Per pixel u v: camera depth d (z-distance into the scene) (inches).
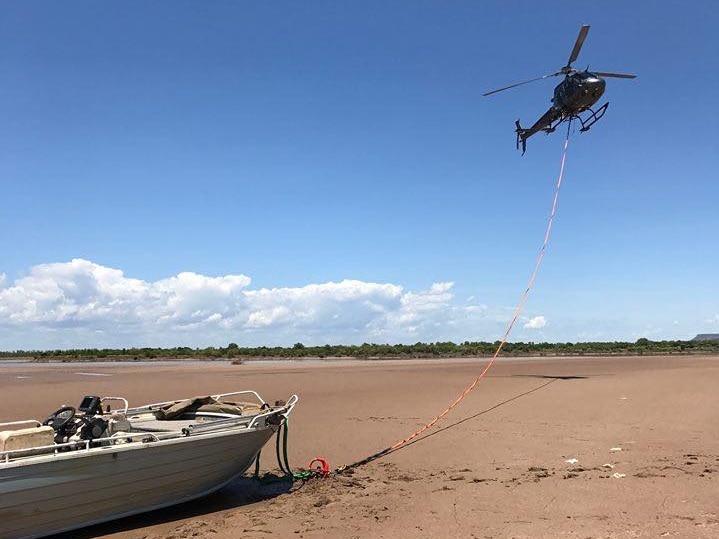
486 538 304.5
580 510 344.2
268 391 1003.3
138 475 344.8
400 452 530.0
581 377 1105.4
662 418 648.4
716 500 353.7
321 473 453.1
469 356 2674.7
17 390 1072.2
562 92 941.2
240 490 427.2
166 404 469.1
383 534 318.7
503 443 546.6
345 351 2999.5
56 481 312.2
